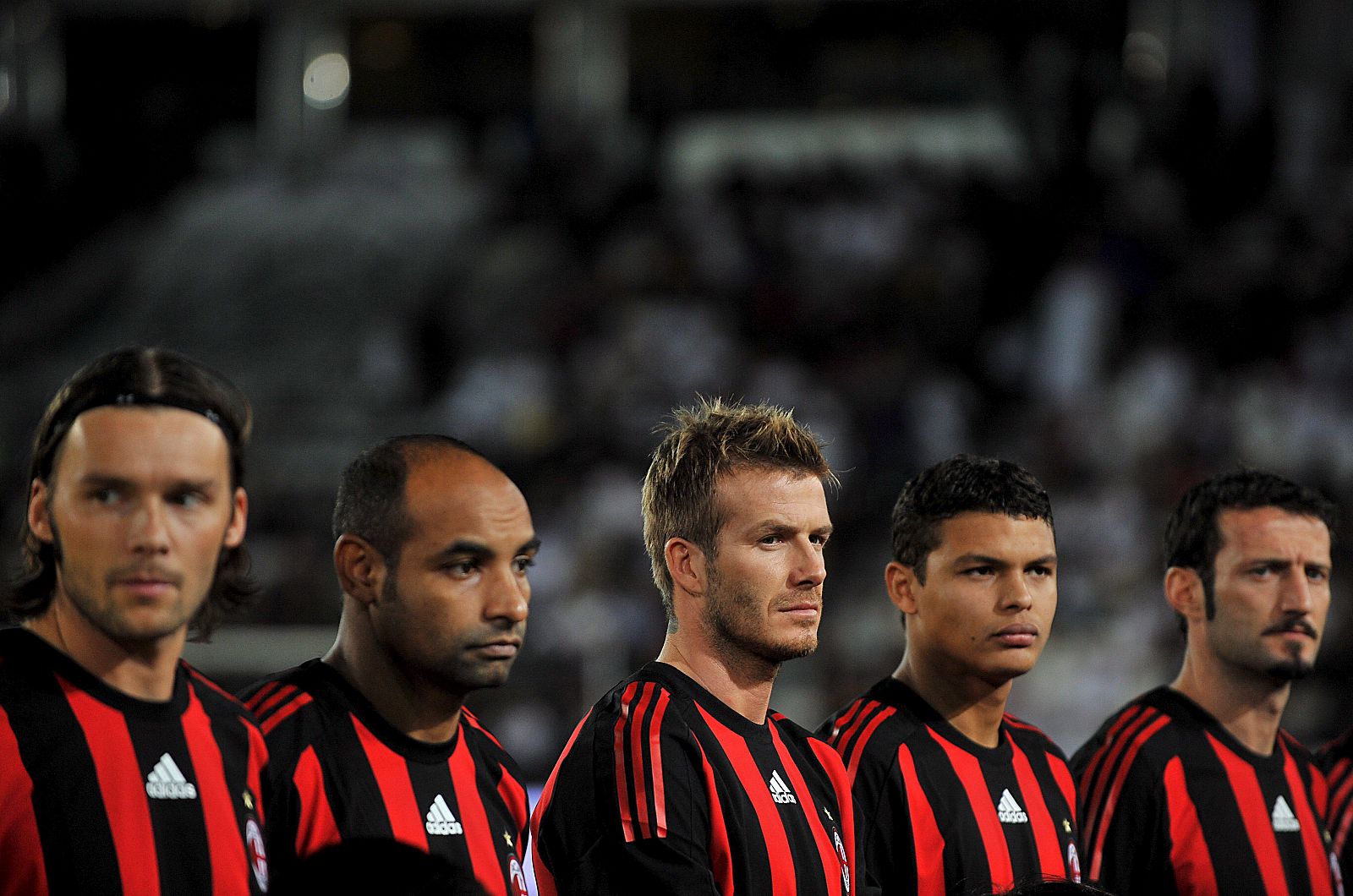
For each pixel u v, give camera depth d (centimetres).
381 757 782
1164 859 1030
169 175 5962
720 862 786
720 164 5716
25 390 4553
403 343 4725
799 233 4822
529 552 778
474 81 6222
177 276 5375
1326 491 3519
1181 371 3938
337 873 531
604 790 786
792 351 4288
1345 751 1161
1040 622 925
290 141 6181
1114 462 3600
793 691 2812
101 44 6175
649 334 4216
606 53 6100
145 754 683
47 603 688
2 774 650
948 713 956
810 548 812
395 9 6206
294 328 5003
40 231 5506
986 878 920
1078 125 5112
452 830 793
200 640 736
